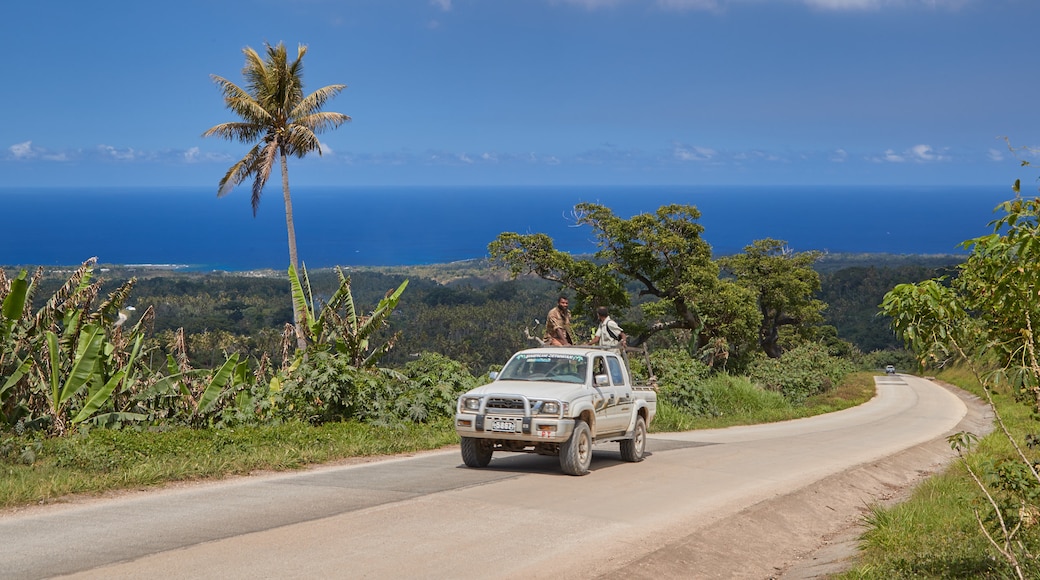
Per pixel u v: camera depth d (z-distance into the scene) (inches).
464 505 404.5
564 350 552.7
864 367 4662.9
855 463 699.4
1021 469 326.3
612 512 410.9
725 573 347.3
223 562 289.7
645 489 483.5
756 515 438.3
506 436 493.7
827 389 2418.8
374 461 559.5
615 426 559.8
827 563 370.9
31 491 391.5
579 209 2126.0
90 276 689.0
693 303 2165.4
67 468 465.4
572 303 2728.8
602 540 353.4
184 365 743.7
